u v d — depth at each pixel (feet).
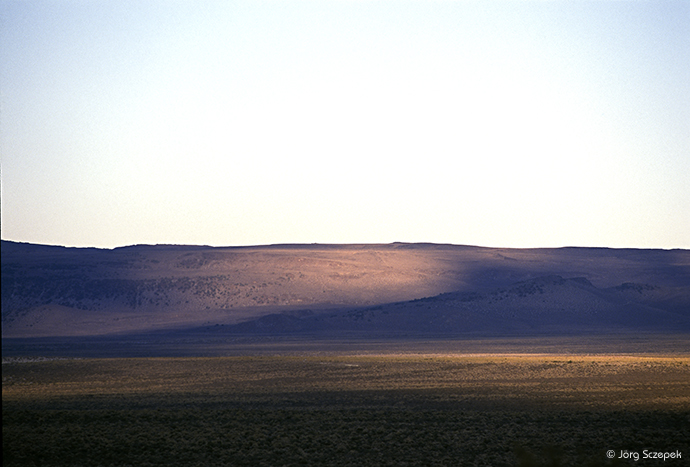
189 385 314.35
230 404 249.14
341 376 333.83
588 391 265.54
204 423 195.31
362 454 159.02
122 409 236.84
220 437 176.14
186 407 241.96
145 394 282.77
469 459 152.76
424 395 264.31
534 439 168.86
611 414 201.57
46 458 157.99
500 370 340.39
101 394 285.23
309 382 315.37
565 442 164.55
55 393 291.99
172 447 165.58
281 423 195.31
